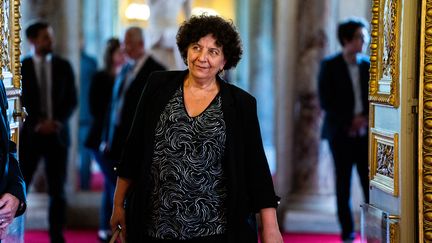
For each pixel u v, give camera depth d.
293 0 15.25
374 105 8.84
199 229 7.03
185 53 7.19
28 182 13.37
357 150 13.12
